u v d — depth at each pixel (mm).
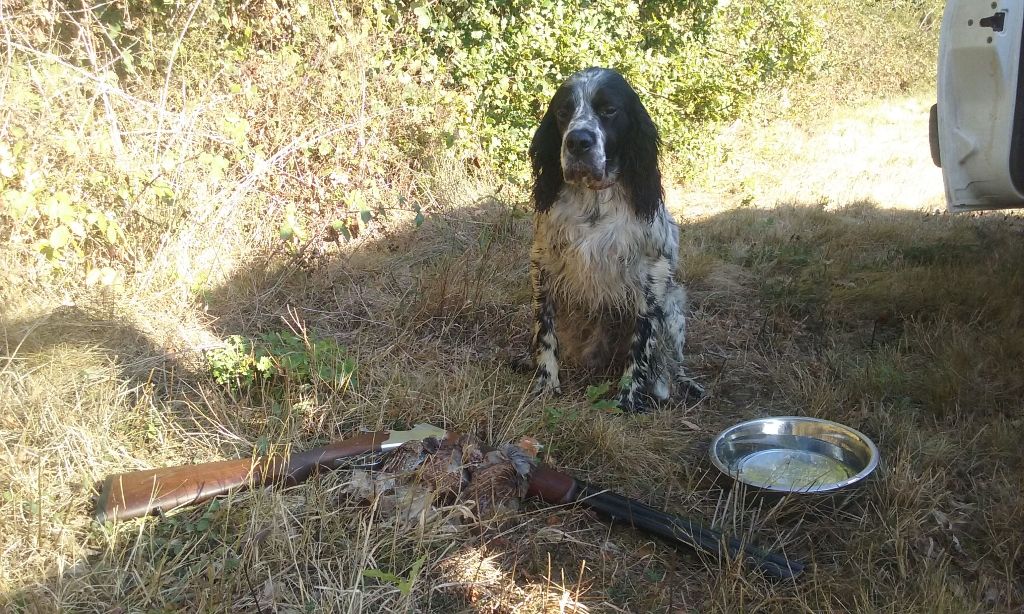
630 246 1777
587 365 1950
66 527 1190
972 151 1754
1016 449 1495
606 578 1202
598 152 1646
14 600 1063
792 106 5023
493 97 3189
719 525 1322
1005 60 1654
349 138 2531
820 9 5805
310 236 2320
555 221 1807
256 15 2596
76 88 2080
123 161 2051
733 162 3895
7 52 2014
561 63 3270
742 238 2840
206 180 2223
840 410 1709
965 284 2227
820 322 2176
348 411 1553
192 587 1092
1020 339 1862
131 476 1274
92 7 2191
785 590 1156
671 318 1861
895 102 5648
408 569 1166
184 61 2406
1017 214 3061
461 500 1286
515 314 2133
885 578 1197
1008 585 1182
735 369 1964
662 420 1687
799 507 1328
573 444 1534
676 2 4109
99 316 1817
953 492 1416
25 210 1859
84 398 1482
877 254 2650
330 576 1125
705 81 3867
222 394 1572
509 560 1216
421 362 1862
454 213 2697
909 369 1861
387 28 2881
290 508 1248
